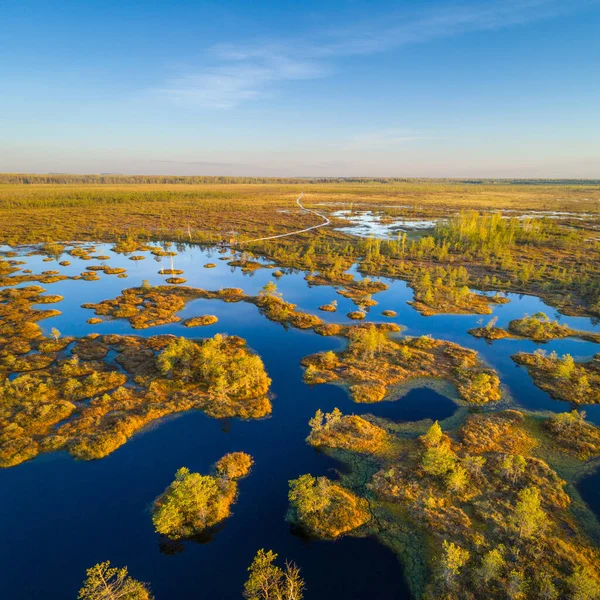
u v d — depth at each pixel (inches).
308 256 5974.4
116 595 1279.5
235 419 2234.3
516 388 2586.1
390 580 1385.3
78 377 2591.0
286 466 1907.0
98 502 1683.1
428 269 5467.5
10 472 1817.2
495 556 1348.4
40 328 3403.1
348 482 1807.3
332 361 2834.6
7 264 5418.3
